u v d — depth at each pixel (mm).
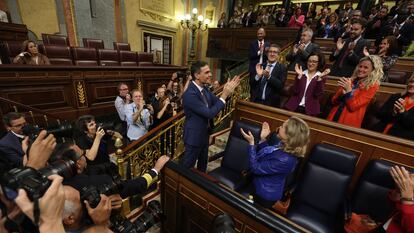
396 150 1701
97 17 5508
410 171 1545
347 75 2736
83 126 2027
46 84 3441
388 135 1760
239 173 2271
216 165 2848
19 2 4301
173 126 2627
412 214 1057
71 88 3781
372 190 1663
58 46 4266
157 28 7176
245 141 2291
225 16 8641
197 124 2018
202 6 8383
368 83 1974
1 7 4121
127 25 6289
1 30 3848
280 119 2336
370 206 1659
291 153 1487
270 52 2607
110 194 989
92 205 762
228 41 7754
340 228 1673
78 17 5129
